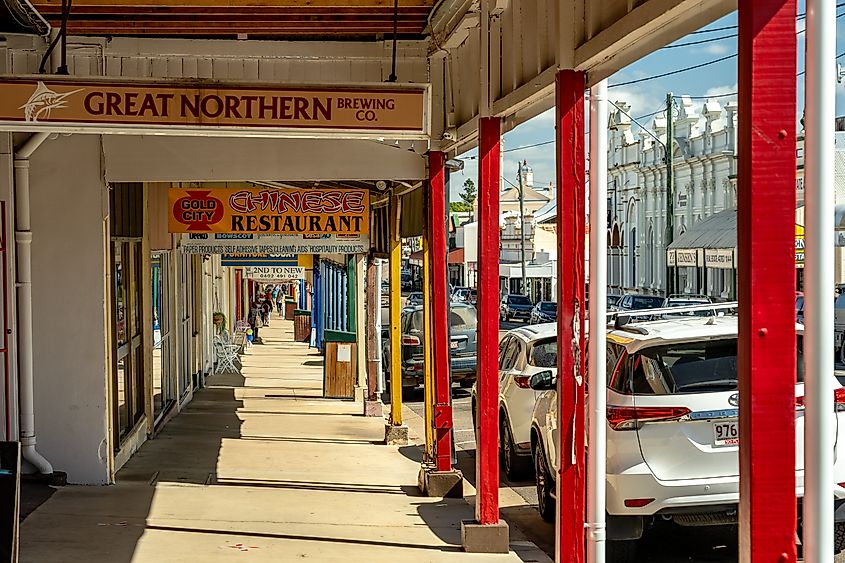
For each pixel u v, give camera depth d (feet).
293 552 26.78
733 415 24.99
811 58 11.80
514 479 38.86
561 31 20.57
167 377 56.29
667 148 121.80
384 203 53.11
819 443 11.92
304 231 43.75
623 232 158.40
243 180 35.53
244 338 104.27
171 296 56.80
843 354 84.33
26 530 27.81
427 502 34.04
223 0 29.84
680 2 15.14
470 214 291.79
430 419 37.17
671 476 24.93
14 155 32.42
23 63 32.60
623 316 29.01
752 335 11.87
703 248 108.37
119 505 31.53
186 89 22.39
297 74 35.06
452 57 33.60
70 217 33.91
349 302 71.67
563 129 20.63
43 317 33.94
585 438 22.65
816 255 11.89
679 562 27.02
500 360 42.86
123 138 34.32
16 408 32.78
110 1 29.48
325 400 64.18
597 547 22.17
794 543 11.89
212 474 37.96
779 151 11.82
